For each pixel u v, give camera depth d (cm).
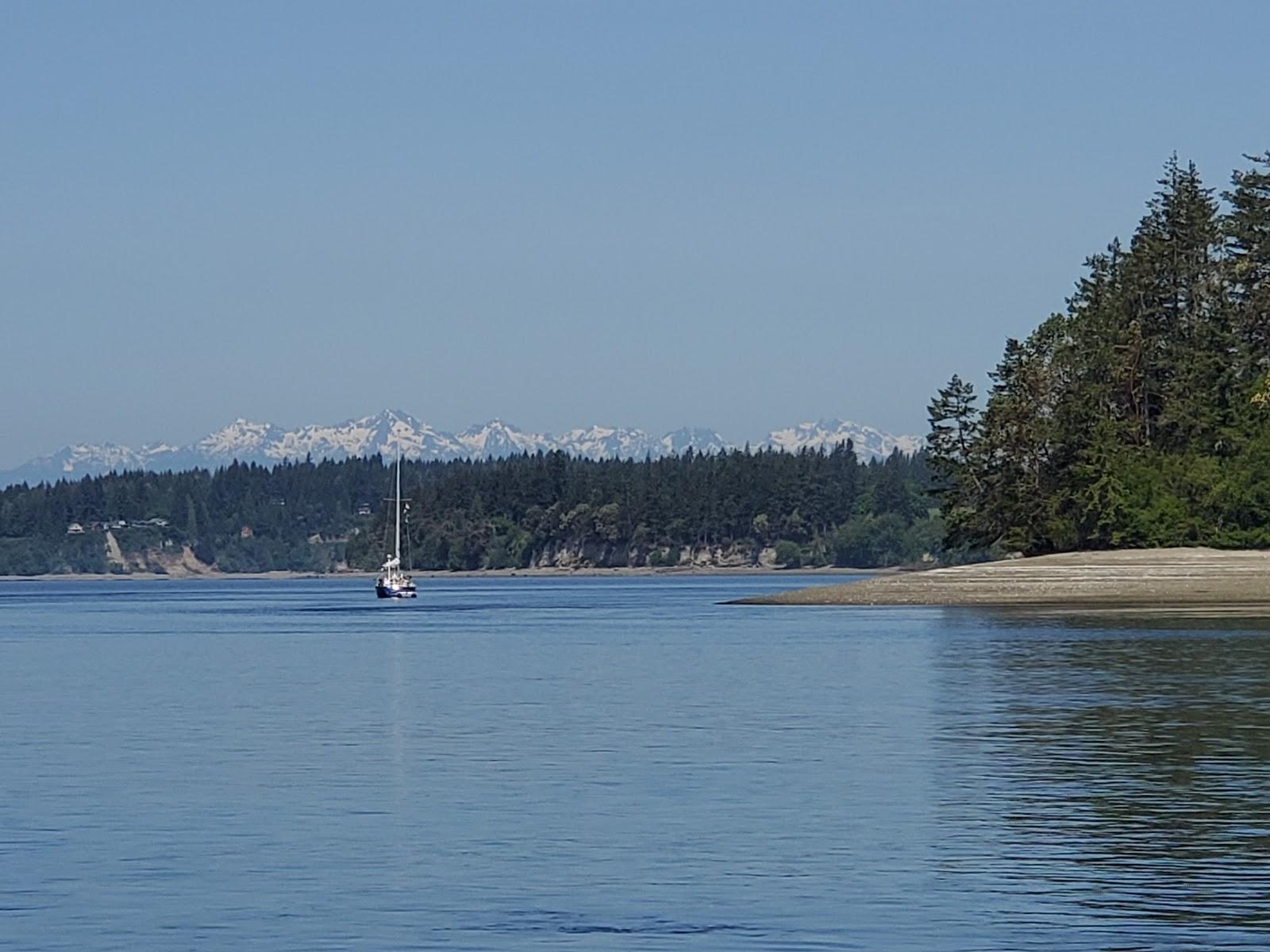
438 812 9019
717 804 9162
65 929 6544
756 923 6500
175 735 13062
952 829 8281
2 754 11769
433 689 17300
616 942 6259
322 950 6216
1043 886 7000
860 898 6862
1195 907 6606
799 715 13788
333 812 9088
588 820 8700
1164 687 15762
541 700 15725
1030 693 15425
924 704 14538
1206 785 9575
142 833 8494
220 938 6394
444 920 6612
